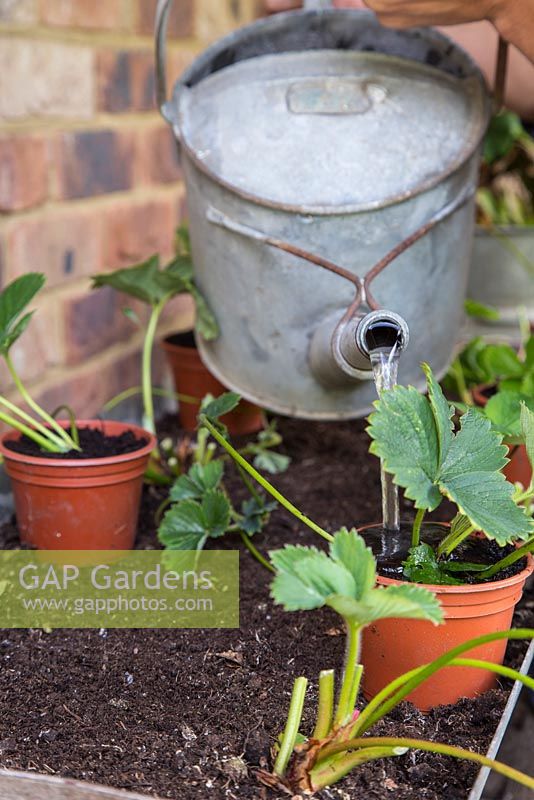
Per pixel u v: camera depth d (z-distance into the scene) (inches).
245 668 48.6
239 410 66.2
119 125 66.6
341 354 52.2
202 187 56.6
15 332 53.1
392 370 48.6
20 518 54.7
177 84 57.9
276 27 57.7
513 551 47.6
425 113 56.8
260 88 57.0
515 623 51.4
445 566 46.4
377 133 56.0
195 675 48.2
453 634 45.5
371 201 54.4
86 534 53.9
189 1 72.0
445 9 53.6
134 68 67.2
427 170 55.5
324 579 41.3
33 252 60.3
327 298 55.5
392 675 46.2
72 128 62.7
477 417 45.6
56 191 61.6
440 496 44.0
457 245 57.2
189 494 54.7
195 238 58.4
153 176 70.1
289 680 47.9
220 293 57.9
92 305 64.9
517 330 73.7
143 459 54.7
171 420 70.1
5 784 42.3
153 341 70.6
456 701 46.3
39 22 59.6
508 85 72.5
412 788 43.6
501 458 44.9
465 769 44.0
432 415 44.8
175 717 46.1
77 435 56.4
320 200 54.7
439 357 58.7
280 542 56.6
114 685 47.8
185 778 43.5
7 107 58.1
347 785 43.4
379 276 55.2
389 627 45.7
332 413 57.6
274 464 62.8
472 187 57.4
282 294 55.8
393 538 47.9
